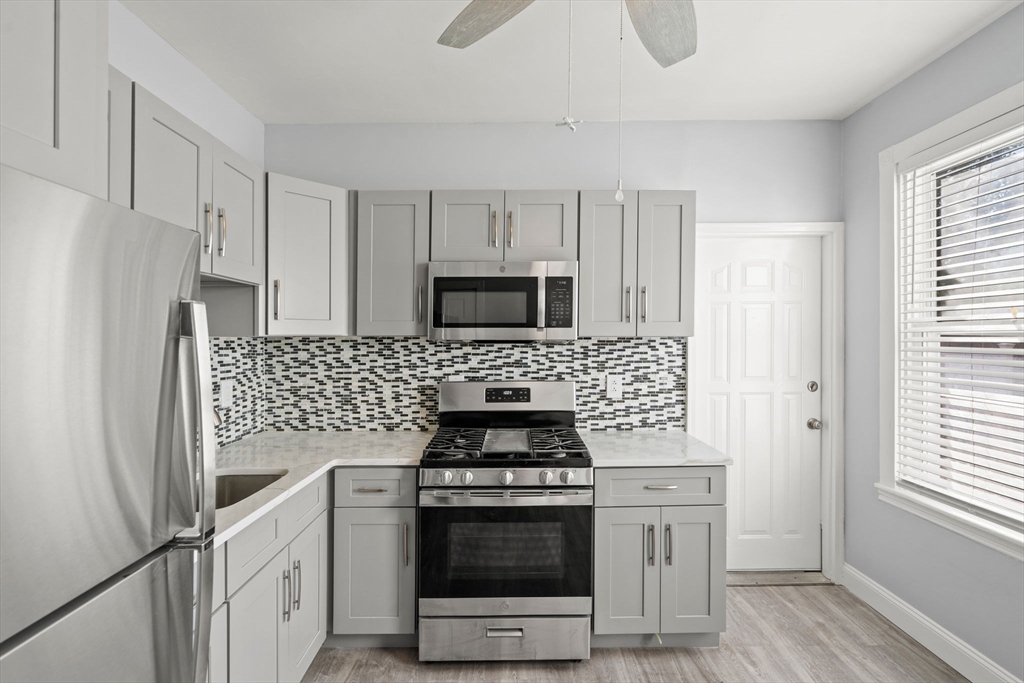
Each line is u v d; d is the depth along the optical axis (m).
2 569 0.61
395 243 2.69
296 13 1.96
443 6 1.91
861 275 2.81
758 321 3.06
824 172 2.99
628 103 2.74
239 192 2.08
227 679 1.51
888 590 2.60
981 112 2.06
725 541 2.32
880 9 1.94
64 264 0.69
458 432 2.71
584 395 2.99
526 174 2.98
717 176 2.99
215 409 2.46
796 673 2.19
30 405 0.65
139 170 1.45
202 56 2.26
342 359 2.97
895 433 2.55
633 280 2.69
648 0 1.29
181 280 0.94
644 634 2.37
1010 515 1.96
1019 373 1.95
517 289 2.63
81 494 0.72
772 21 2.02
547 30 2.07
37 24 0.79
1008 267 1.98
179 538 0.96
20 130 0.75
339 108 2.79
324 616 2.28
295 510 1.98
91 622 0.75
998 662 2.00
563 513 2.27
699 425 3.05
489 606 2.26
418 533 2.32
